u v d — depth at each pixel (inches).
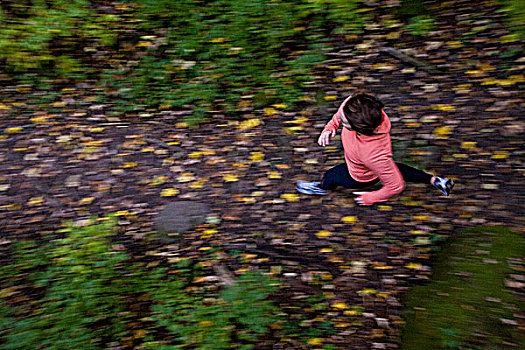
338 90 232.8
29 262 163.5
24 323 142.9
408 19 260.7
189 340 137.6
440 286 144.3
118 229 176.9
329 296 148.5
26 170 204.2
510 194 171.6
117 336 139.7
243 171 200.5
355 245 164.6
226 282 155.4
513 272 142.3
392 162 149.6
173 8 284.5
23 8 282.0
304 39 261.6
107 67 257.4
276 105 232.4
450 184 156.0
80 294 152.3
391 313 140.8
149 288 154.6
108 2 291.3
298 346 134.2
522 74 217.3
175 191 193.2
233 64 253.8
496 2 253.3
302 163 201.3
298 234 171.3
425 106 215.6
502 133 195.3
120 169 204.8
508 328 127.2
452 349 125.3
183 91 244.5
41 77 252.1
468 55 234.1
